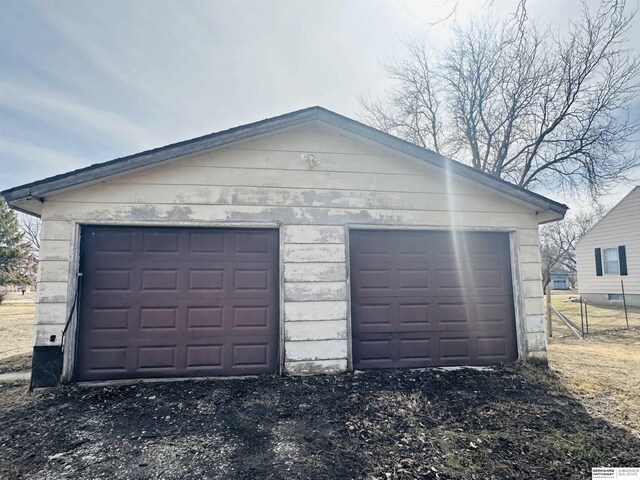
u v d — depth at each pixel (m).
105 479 2.71
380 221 5.71
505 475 2.81
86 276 5.02
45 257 4.88
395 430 3.57
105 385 4.75
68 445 3.22
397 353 5.61
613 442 3.36
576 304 17.19
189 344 5.11
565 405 4.27
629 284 15.59
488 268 6.04
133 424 3.65
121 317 5.02
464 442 3.34
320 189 5.59
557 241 31.30
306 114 5.38
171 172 5.26
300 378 5.04
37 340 4.75
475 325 5.87
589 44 12.06
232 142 5.29
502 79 15.16
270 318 5.31
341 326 5.39
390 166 5.83
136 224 5.12
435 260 5.89
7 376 5.37
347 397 4.38
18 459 2.99
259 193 5.43
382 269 5.73
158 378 4.98
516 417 3.91
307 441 3.33
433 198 5.89
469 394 4.55
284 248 5.39
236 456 3.05
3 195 4.64
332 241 5.54
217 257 5.30
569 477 2.79
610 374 5.59
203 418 3.79
